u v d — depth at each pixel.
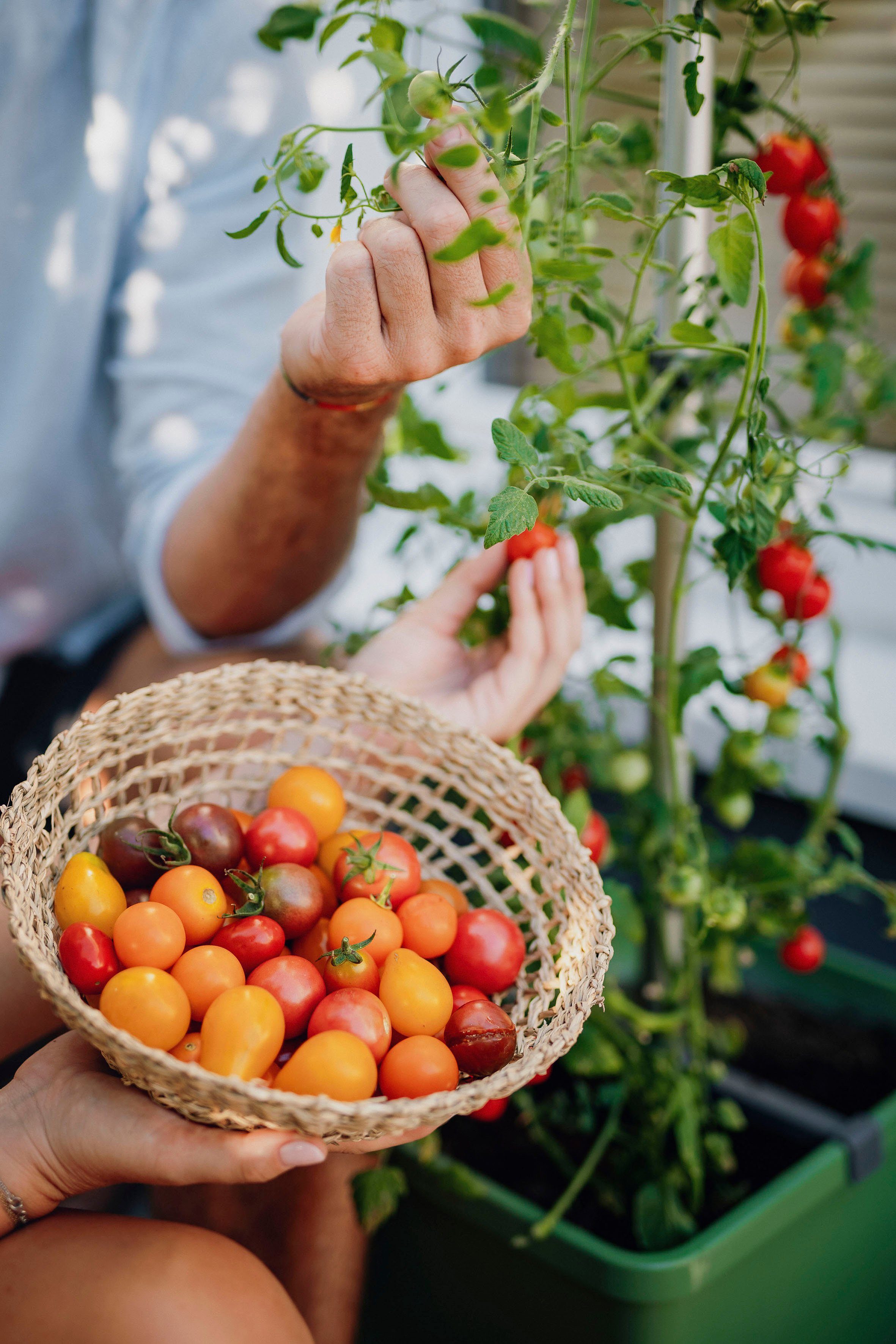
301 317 0.83
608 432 0.98
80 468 1.51
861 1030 1.31
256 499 1.05
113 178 1.32
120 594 1.67
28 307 1.36
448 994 0.77
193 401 1.36
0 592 1.54
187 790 0.90
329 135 1.42
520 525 0.64
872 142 1.97
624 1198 1.08
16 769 1.45
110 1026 0.60
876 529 2.16
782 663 1.05
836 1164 1.01
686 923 1.08
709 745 2.15
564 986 0.77
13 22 1.22
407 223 0.69
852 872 1.11
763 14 0.94
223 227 1.35
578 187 0.89
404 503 1.04
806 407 2.10
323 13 0.95
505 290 0.63
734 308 2.16
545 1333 0.97
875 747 2.01
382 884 0.84
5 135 1.28
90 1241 0.76
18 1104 0.73
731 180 0.73
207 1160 0.64
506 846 1.04
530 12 2.10
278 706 0.94
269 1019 0.70
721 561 0.91
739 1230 0.92
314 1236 1.05
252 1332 0.73
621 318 0.99
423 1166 1.00
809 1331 1.05
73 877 0.76
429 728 0.91
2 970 0.90
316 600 1.31
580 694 1.25
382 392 0.85
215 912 0.78
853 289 1.10
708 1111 1.10
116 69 1.27
